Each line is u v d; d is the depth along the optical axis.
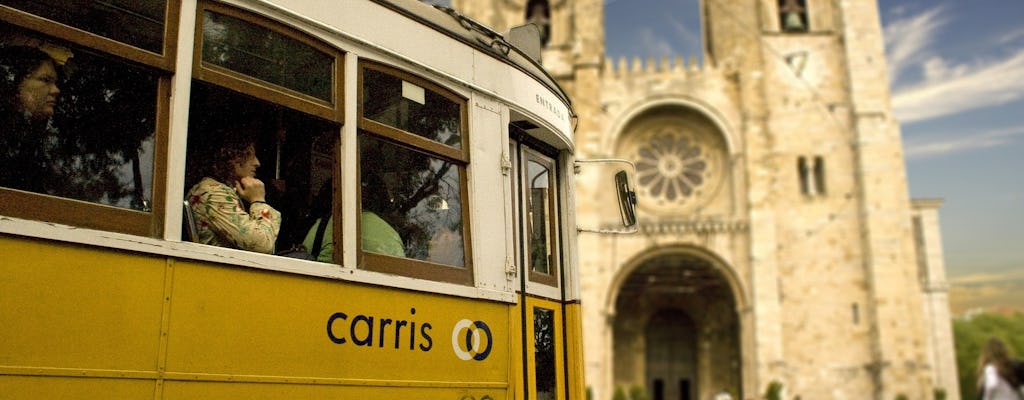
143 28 4.39
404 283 5.40
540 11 53.06
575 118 8.52
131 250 4.14
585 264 45.94
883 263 45.59
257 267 4.62
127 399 4.00
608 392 44.91
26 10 4.04
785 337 45.44
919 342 45.47
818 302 45.97
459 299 5.81
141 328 4.11
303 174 5.32
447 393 5.59
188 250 4.35
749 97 48.34
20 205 3.89
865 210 46.47
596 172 47.31
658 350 52.78
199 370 4.29
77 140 4.16
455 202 5.98
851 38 49.06
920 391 44.28
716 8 50.62
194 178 5.07
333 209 5.12
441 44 6.05
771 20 50.28
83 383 3.88
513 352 6.24
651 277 49.91
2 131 3.97
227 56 4.70
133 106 4.33
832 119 48.47
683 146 50.06
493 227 6.25
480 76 6.39
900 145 47.66
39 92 4.09
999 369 10.93
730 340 50.97
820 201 47.34
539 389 6.82
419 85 5.82
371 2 5.54
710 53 53.09
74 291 3.92
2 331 3.68
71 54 4.16
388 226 5.44
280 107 4.90
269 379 4.56
